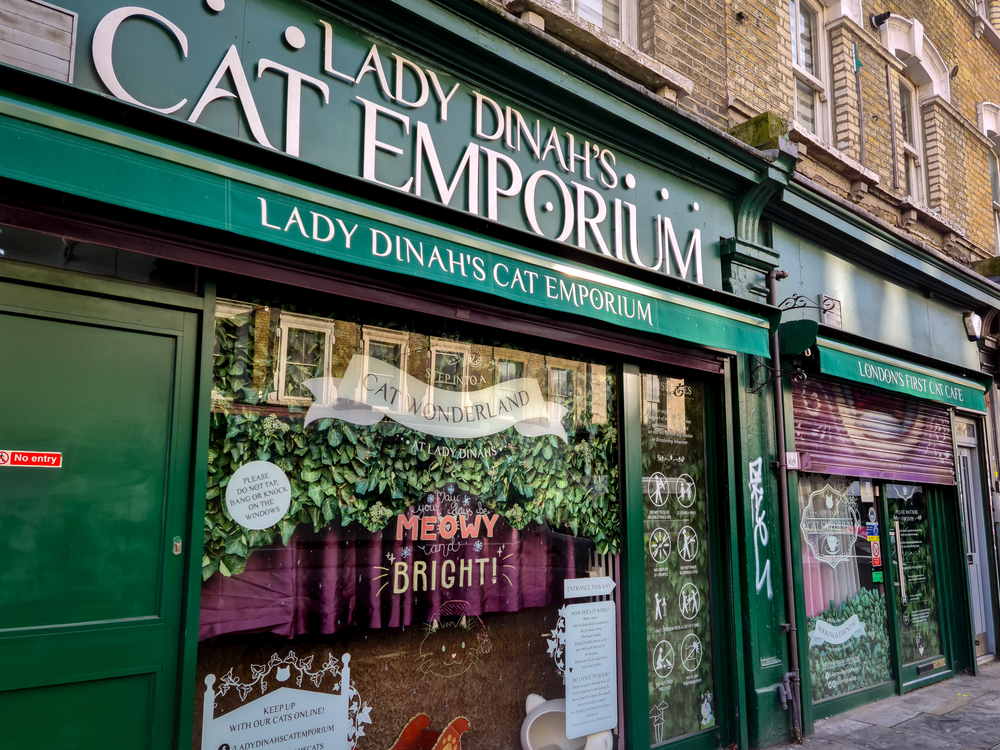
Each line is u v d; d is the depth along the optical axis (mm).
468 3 3627
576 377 4363
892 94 8305
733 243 5180
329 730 3211
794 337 5348
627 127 4547
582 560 4250
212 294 2957
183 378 2859
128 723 2588
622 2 5488
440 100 3730
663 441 4805
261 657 3031
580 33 4613
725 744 4766
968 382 7594
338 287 3242
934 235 8758
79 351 2631
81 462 2588
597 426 4422
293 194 2873
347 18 3412
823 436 5887
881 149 7988
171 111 2824
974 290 8188
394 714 3424
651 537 4641
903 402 7043
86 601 2543
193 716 2732
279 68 3156
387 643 3436
